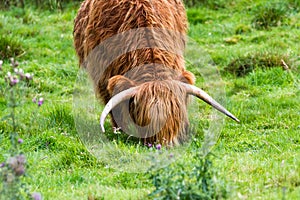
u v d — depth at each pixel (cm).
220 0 4522
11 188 1534
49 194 1836
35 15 4425
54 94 3169
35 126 2572
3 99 2950
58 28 4191
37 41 3944
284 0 4253
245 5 4453
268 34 3859
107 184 1972
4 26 4044
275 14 4088
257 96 3058
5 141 2397
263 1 4353
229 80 3294
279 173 1869
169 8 2478
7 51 3625
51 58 3675
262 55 3441
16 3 4578
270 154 2208
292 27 3984
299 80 3127
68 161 2220
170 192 1595
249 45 3747
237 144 2373
